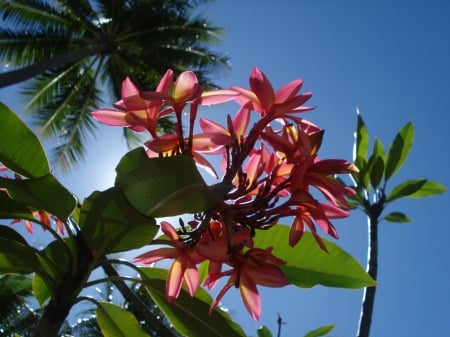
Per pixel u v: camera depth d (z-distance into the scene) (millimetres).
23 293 3760
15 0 4484
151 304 3660
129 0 4703
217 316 787
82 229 692
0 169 838
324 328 1051
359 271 853
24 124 761
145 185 649
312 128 698
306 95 681
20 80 3654
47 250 822
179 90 678
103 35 4801
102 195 690
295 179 659
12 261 762
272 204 664
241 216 659
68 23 4727
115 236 702
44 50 4703
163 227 674
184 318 788
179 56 4906
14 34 4543
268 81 695
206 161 692
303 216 680
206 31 4855
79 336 3920
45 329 671
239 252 665
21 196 709
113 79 5195
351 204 1531
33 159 767
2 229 757
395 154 1532
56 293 686
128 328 812
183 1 4691
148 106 680
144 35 4793
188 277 680
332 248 852
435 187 1568
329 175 681
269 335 1033
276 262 664
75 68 5062
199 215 678
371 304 1325
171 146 679
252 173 687
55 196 707
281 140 673
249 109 700
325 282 859
